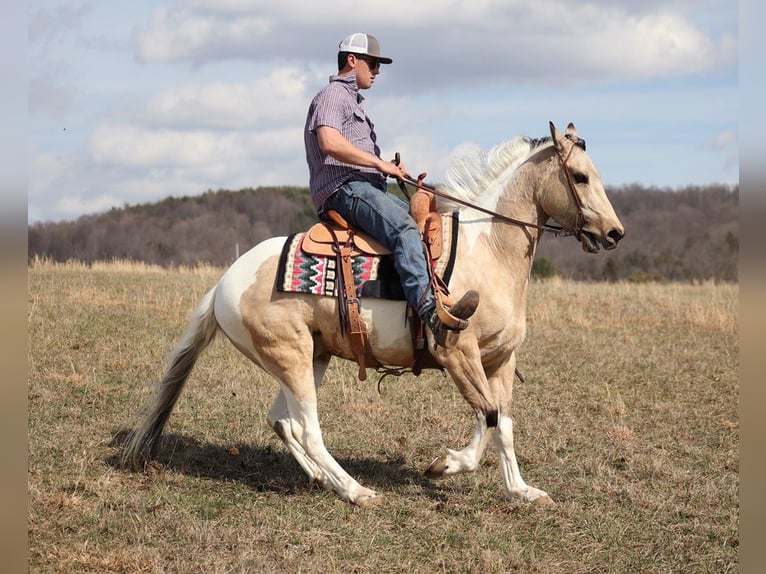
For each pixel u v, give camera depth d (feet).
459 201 17.80
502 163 18.49
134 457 18.92
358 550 15.24
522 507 17.53
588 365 32.04
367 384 27.71
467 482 19.48
